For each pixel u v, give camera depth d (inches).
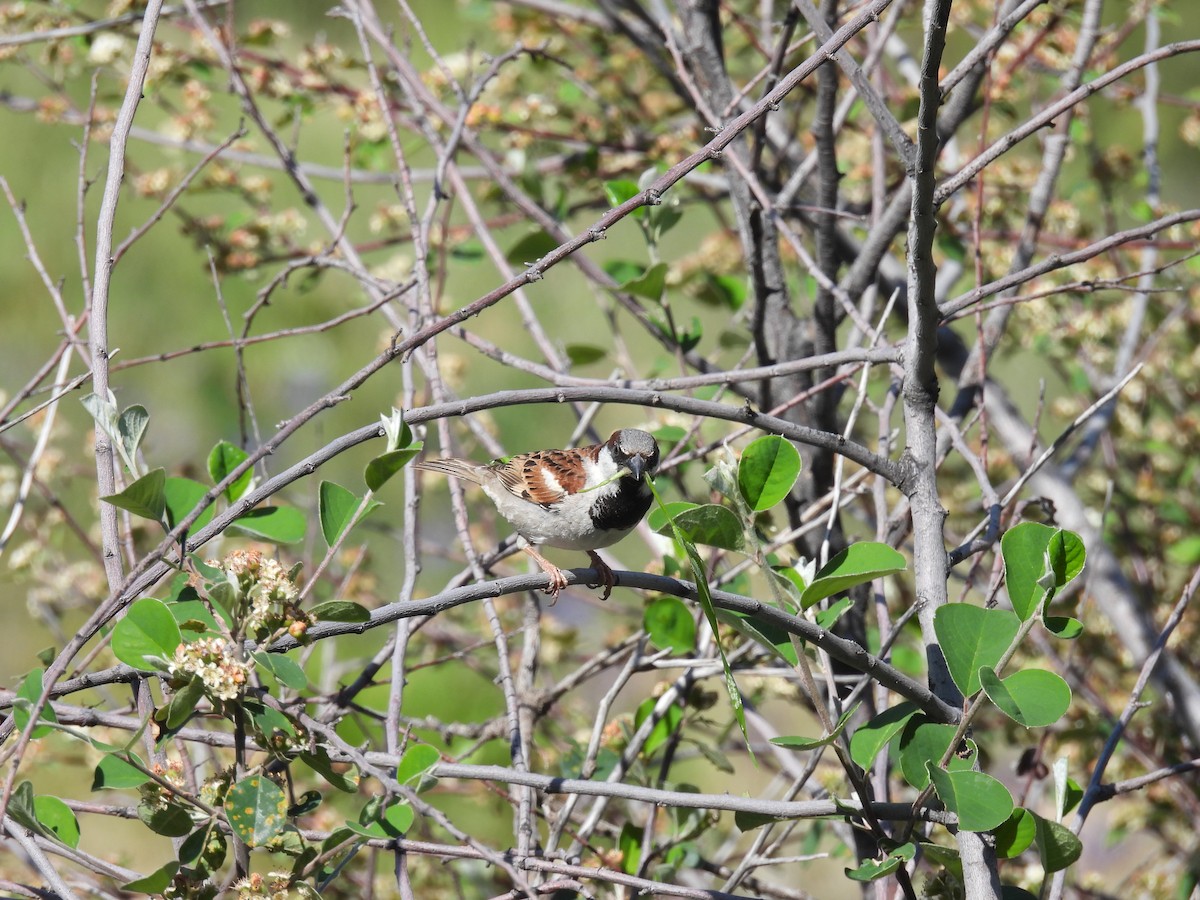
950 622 213.9
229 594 206.1
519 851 251.1
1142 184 464.4
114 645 202.2
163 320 730.2
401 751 261.4
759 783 485.4
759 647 339.3
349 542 517.7
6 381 687.1
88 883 309.0
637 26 454.3
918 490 250.1
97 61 414.6
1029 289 428.1
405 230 486.6
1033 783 321.4
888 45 442.9
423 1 799.1
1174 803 377.7
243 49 473.7
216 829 216.4
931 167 224.2
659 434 342.6
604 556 360.5
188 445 668.1
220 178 440.5
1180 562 439.8
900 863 214.1
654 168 346.3
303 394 700.7
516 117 466.6
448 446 341.7
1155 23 438.9
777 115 432.1
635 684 538.3
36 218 762.2
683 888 224.1
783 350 390.3
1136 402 444.1
